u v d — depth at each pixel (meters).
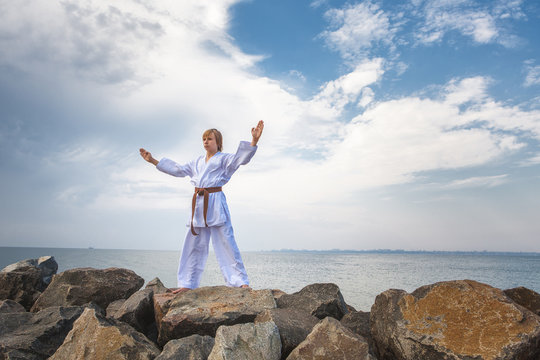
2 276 8.45
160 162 6.58
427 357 3.64
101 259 118.50
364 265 129.25
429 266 129.00
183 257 6.31
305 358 3.72
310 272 80.00
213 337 4.75
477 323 3.66
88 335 4.50
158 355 4.22
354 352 3.65
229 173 6.32
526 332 3.44
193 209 6.16
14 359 4.73
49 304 7.13
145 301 5.90
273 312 4.69
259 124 5.88
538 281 66.12
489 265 150.25
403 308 4.12
